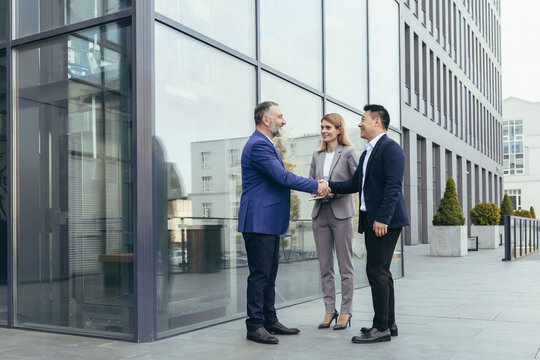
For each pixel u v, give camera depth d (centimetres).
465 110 3259
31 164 513
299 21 700
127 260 446
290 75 673
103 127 464
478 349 397
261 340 428
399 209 429
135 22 444
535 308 587
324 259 503
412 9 2252
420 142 2430
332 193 484
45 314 497
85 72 479
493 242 2002
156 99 457
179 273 475
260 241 441
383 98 954
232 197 560
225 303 540
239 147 576
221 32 549
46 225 500
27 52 518
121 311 449
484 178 3912
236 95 572
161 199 457
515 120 8062
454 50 3002
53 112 500
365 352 392
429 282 866
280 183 441
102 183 463
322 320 532
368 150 443
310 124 714
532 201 7812
